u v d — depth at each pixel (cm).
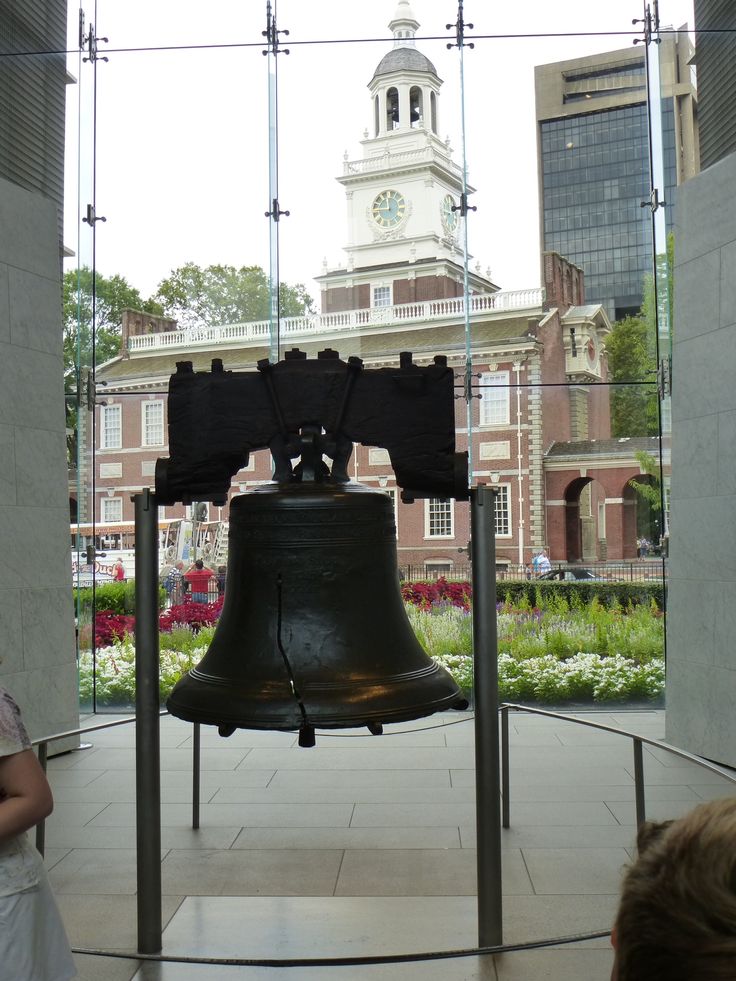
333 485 346
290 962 372
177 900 518
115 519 1259
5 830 269
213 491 366
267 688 321
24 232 880
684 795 739
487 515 404
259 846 619
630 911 92
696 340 888
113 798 750
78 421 1232
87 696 1193
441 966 435
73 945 460
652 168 1190
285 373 351
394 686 325
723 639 845
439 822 670
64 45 1170
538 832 645
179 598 1326
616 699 1160
